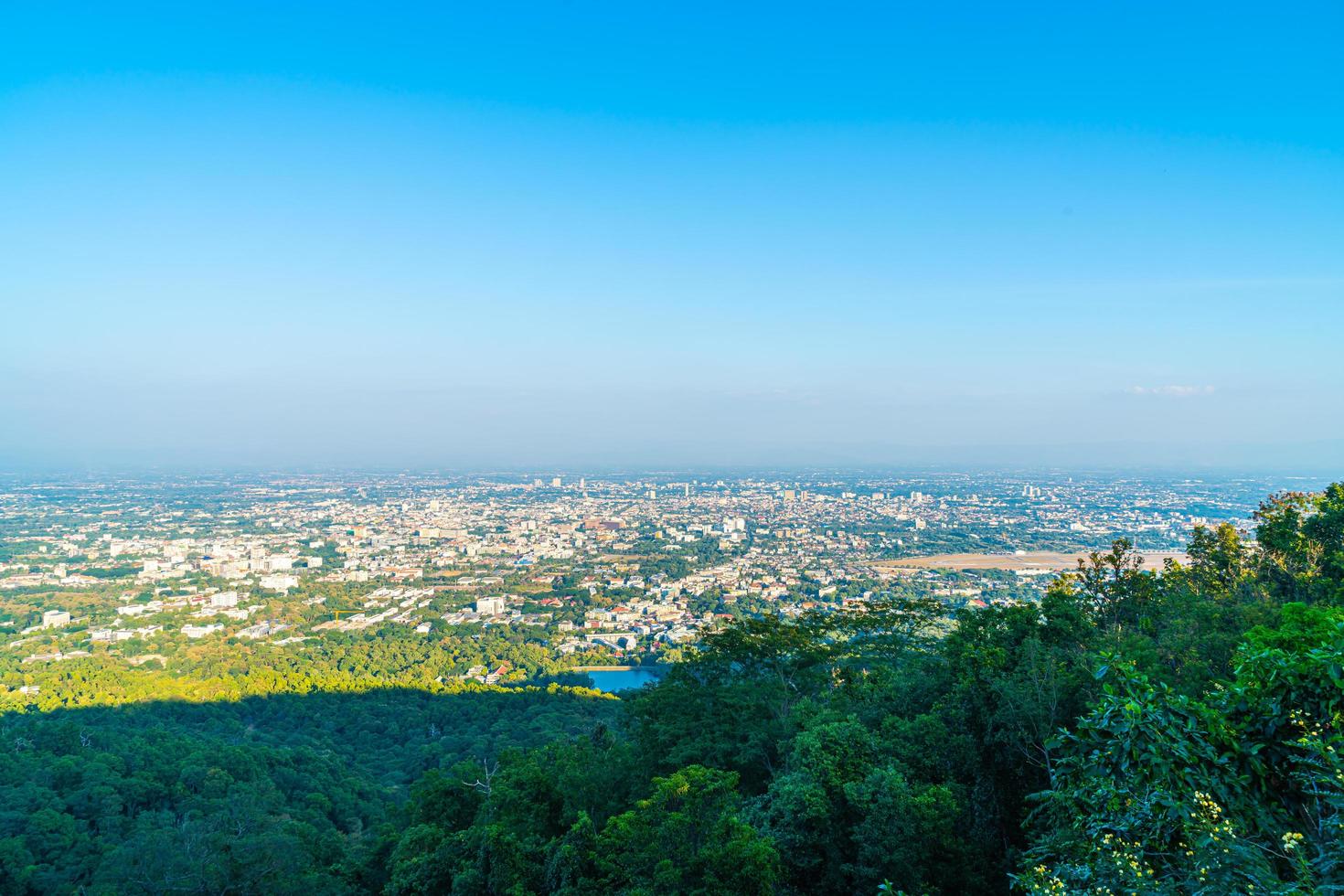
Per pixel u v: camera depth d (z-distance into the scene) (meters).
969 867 18.28
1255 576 35.97
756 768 27.36
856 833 18.14
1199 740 9.09
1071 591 38.19
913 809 17.91
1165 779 8.73
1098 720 9.84
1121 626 34.84
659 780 18.22
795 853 18.69
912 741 21.88
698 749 26.83
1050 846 9.74
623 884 17.23
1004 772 20.89
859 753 20.58
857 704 28.00
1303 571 32.28
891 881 17.28
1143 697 9.73
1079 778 10.10
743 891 15.16
